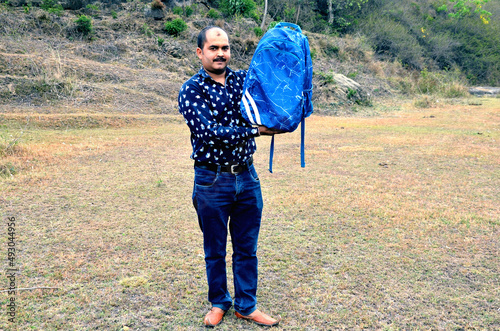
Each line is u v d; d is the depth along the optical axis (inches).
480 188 221.3
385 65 1045.2
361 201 195.8
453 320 101.4
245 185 91.7
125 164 263.6
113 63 659.4
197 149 89.1
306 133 422.6
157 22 813.2
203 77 87.4
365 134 414.9
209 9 975.0
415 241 150.0
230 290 113.9
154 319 100.0
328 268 128.5
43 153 278.1
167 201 193.2
